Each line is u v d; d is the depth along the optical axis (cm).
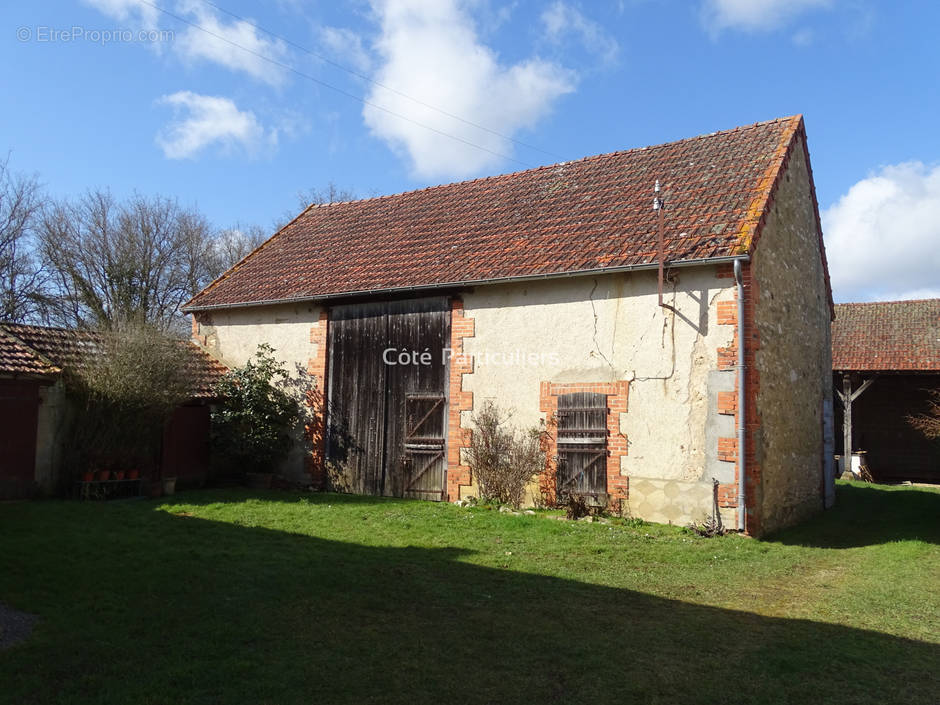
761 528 1066
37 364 1193
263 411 1467
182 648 517
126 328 1348
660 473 1096
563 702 454
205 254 3353
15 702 421
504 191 1606
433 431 1340
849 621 649
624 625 613
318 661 505
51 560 749
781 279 1230
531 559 855
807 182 1426
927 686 497
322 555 827
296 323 1547
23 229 2592
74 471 1228
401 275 1398
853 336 2377
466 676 489
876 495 1706
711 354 1066
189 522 1017
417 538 958
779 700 466
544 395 1219
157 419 1322
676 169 1373
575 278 1205
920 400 2278
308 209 1997
